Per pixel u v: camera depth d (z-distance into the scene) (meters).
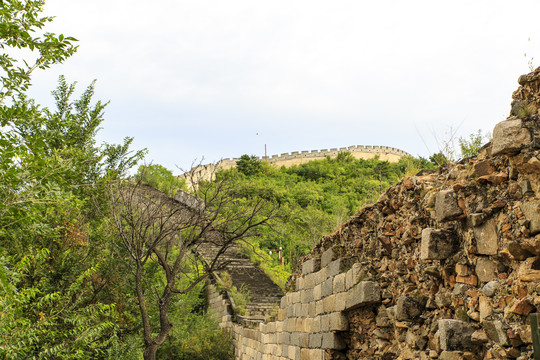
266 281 27.08
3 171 6.43
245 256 30.11
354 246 9.84
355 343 9.39
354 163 73.56
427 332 6.88
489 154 6.07
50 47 7.25
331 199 43.38
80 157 8.65
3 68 7.21
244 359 18.58
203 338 21.17
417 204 7.60
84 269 13.65
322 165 71.06
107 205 15.56
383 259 8.64
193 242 14.24
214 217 14.14
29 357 9.98
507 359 5.22
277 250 30.84
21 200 6.50
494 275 5.68
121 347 14.10
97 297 15.02
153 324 16.47
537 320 4.34
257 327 17.59
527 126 5.35
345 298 9.34
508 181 5.65
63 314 11.20
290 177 66.62
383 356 8.25
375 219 9.17
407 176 7.94
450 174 6.80
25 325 9.33
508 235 5.40
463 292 6.14
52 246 13.45
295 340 12.01
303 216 24.14
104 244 15.02
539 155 5.19
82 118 15.02
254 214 15.30
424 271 6.96
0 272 5.85
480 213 5.84
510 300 5.31
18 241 12.20
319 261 11.24
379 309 8.57
